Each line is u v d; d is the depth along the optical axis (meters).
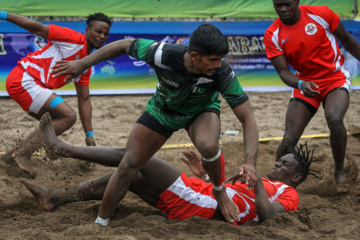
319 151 20.44
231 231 11.25
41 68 16.81
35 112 16.77
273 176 13.66
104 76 32.03
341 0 34.09
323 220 12.06
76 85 17.86
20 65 16.81
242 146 20.89
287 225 11.50
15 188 15.02
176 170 12.48
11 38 30.61
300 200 14.47
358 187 15.77
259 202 11.88
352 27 33.94
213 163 11.05
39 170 16.77
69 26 31.34
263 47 33.72
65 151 13.15
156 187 12.39
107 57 11.37
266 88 34.09
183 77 10.66
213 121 11.29
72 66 11.24
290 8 15.20
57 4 31.25
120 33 31.81
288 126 15.79
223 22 33.22
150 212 13.34
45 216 12.30
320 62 15.60
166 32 32.38
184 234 11.02
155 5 32.38
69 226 11.62
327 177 16.50
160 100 11.45
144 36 32.19
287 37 15.51
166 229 11.28
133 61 32.25
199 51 9.94
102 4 31.75
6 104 29.70
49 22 31.25
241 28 33.34
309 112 15.97
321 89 15.79
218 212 12.27
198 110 11.53
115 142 22.17
